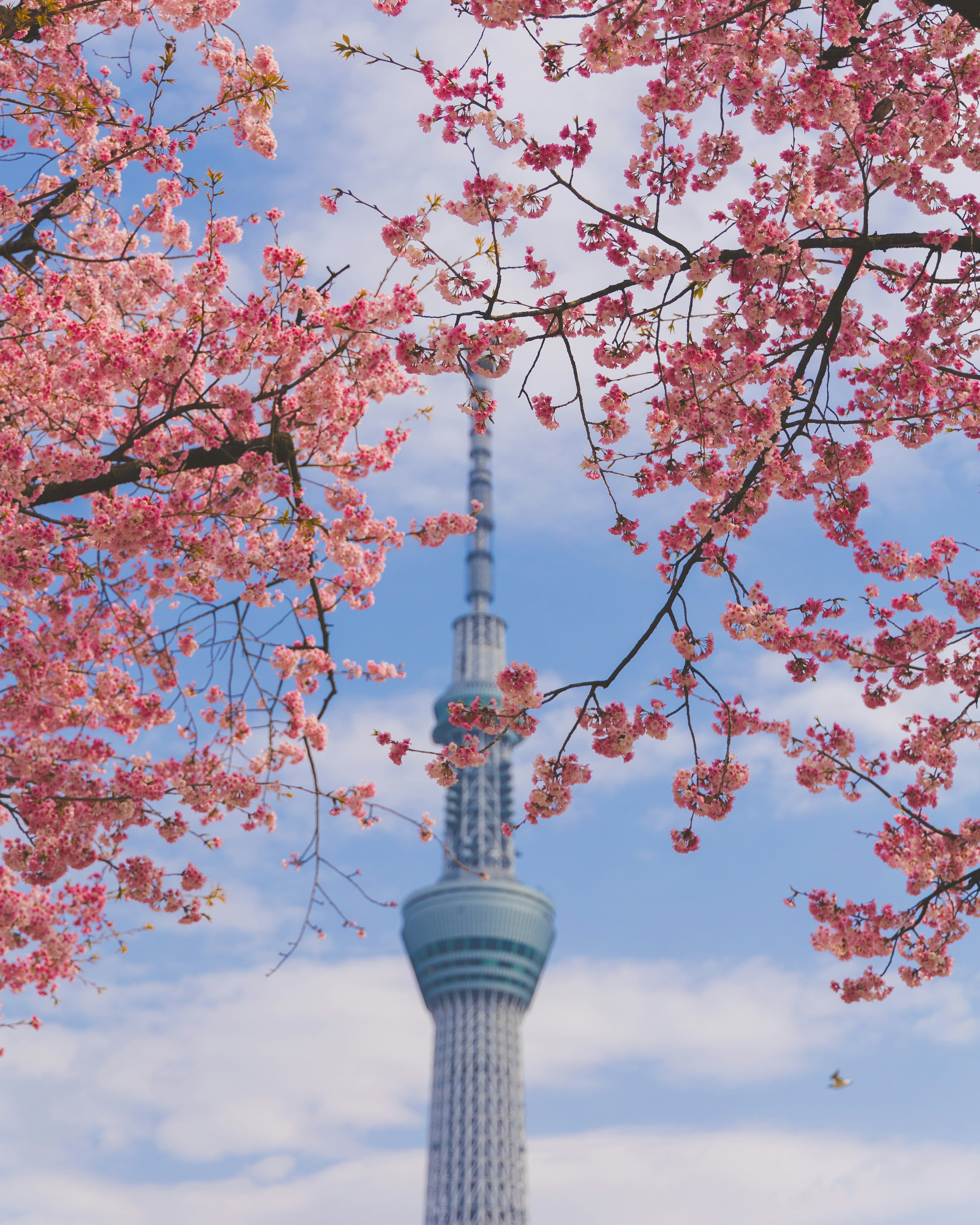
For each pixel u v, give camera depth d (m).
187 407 14.02
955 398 14.40
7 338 13.44
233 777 16.61
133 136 14.81
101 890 18.05
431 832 16.64
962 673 15.14
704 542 12.94
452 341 11.85
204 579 16.33
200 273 13.87
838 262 13.45
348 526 17.05
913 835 16.47
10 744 16.38
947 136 11.80
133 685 17.30
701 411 12.65
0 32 12.52
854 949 16.73
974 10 10.80
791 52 11.44
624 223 11.37
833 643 14.68
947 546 15.02
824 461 13.85
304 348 14.30
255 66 14.12
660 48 11.63
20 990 17.28
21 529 13.62
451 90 11.01
